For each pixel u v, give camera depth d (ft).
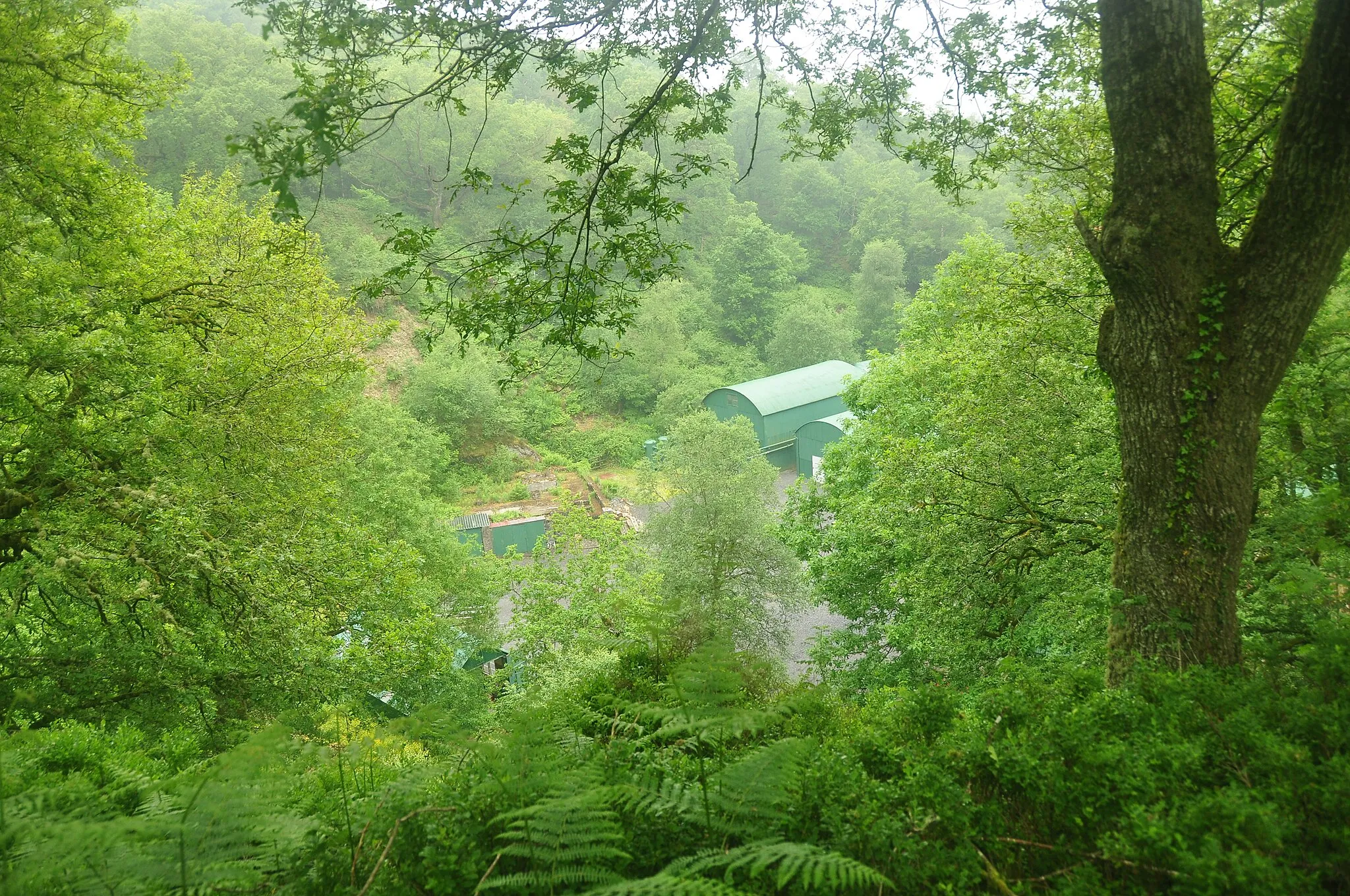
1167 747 12.12
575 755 13.35
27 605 40.98
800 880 9.84
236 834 9.95
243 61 198.49
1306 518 23.70
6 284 38.63
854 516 67.82
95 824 9.30
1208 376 19.63
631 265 30.25
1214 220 19.71
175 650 38.42
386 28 24.52
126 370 40.24
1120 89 19.72
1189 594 20.13
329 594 47.60
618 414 222.89
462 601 88.22
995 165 34.88
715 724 11.76
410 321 204.95
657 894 8.50
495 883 9.17
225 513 45.88
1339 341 30.19
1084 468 41.50
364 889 9.66
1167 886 9.64
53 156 40.52
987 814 11.30
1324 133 17.79
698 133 30.30
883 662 66.03
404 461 103.45
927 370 74.28
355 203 241.76
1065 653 42.42
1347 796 10.26
